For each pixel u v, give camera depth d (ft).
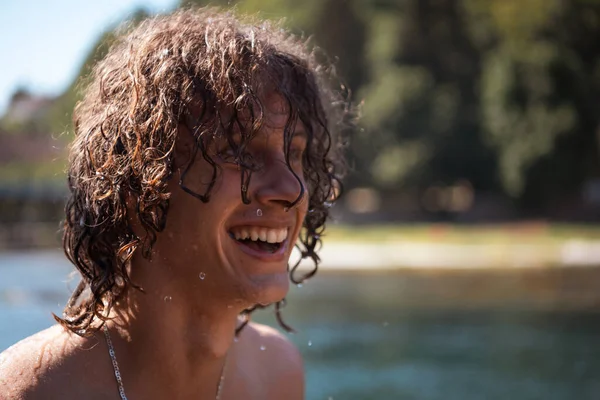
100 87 4.44
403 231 95.61
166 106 4.14
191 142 4.14
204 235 4.12
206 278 4.19
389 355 25.27
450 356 25.22
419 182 113.50
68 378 4.05
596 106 105.70
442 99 110.52
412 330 30.30
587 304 37.50
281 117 4.32
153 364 4.25
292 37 5.30
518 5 103.19
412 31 113.80
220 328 4.33
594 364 23.89
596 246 70.95
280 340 5.55
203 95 4.17
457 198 135.85
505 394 20.18
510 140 104.53
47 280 43.88
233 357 4.99
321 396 19.98
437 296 41.52
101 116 4.35
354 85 117.19
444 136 110.83
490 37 110.01
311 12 111.24
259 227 4.22
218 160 4.12
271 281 4.21
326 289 45.55
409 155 111.45
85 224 4.31
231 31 4.50
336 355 25.34
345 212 118.42
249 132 4.15
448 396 20.02
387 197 128.88
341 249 71.56
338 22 115.24
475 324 31.83
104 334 4.27
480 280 50.29
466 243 77.30
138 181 4.11
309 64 5.02
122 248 4.17
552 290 43.91
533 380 21.76
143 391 4.24
